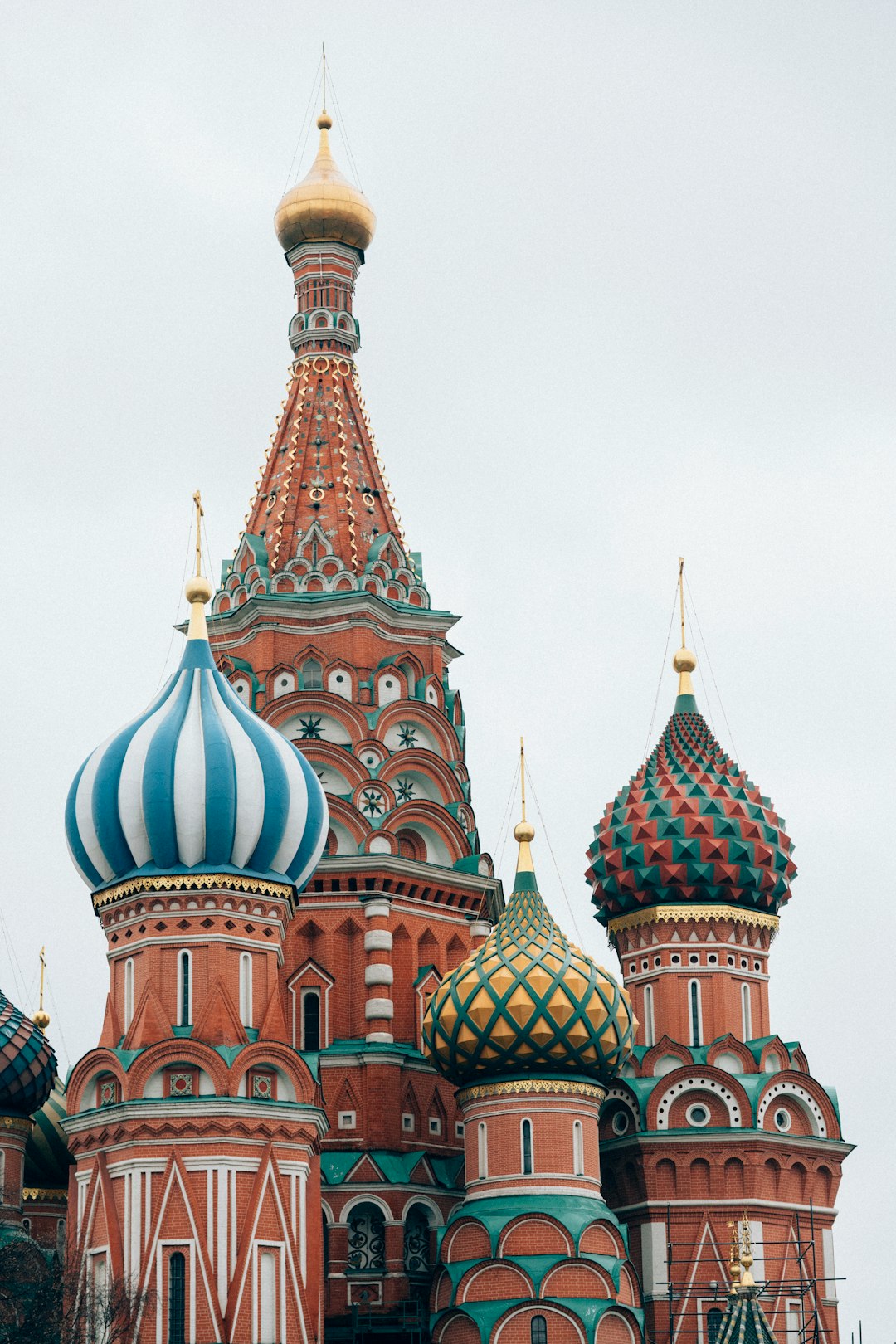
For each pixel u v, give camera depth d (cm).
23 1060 14762
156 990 13125
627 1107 14938
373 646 15638
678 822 15400
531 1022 13575
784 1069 15100
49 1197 15488
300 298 16750
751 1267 12788
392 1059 14725
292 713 15350
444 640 16062
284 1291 12650
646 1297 14550
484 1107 13762
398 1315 14138
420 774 15612
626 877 15450
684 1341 14388
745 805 15600
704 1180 14738
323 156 17025
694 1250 14600
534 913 14100
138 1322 12344
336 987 14950
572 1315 13175
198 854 13212
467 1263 13475
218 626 15825
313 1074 13488
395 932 15138
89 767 13588
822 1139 15050
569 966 13762
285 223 16788
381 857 15012
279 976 13350
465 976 13862
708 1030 15225
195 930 13175
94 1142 12962
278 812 13388
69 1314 12031
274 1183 12781
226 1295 12512
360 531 15938
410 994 15075
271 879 13388
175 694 13700
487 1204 13600
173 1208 12588
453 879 15425
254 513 16162
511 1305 13212
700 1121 14862
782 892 15662
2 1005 15012
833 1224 15038
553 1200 13500
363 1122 14638
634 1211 14750
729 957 15375
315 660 15562
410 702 15600
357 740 15312
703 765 15788
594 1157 13775
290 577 15700
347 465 16125
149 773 13275
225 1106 12706
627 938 15575
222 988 13050
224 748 13350
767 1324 13112
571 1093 13712
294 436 16225
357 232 16788
